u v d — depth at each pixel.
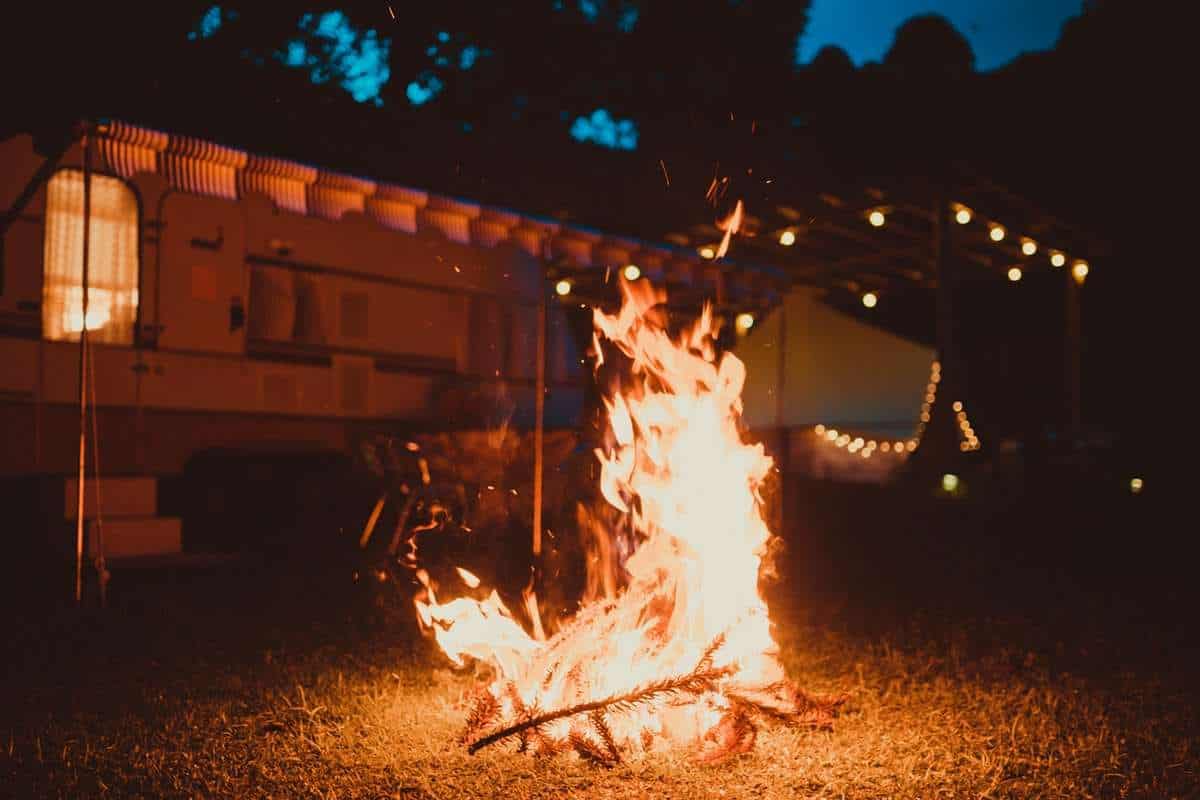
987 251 13.79
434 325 9.20
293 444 8.27
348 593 6.14
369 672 4.41
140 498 7.25
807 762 3.29
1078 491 11.28
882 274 13.89
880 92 10.91
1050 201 12.40
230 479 8.27
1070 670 4.71
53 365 7.04
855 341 13.58
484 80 11.65
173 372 7.61
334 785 3.07
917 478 11.59
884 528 9.72
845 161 10.92
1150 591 7.06
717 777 3.16
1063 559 8.46
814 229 11.93
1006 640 5.36
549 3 11.84
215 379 7.83
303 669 4.43
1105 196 13.18
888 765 3.31
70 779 3.08
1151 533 9.66
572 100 12.49
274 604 5.81
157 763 3.23
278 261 8.20
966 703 4.08
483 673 4.38
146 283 7.49
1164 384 14.77
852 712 3.91
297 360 8.30
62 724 3.62
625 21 12.84
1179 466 12.44
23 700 3.90
